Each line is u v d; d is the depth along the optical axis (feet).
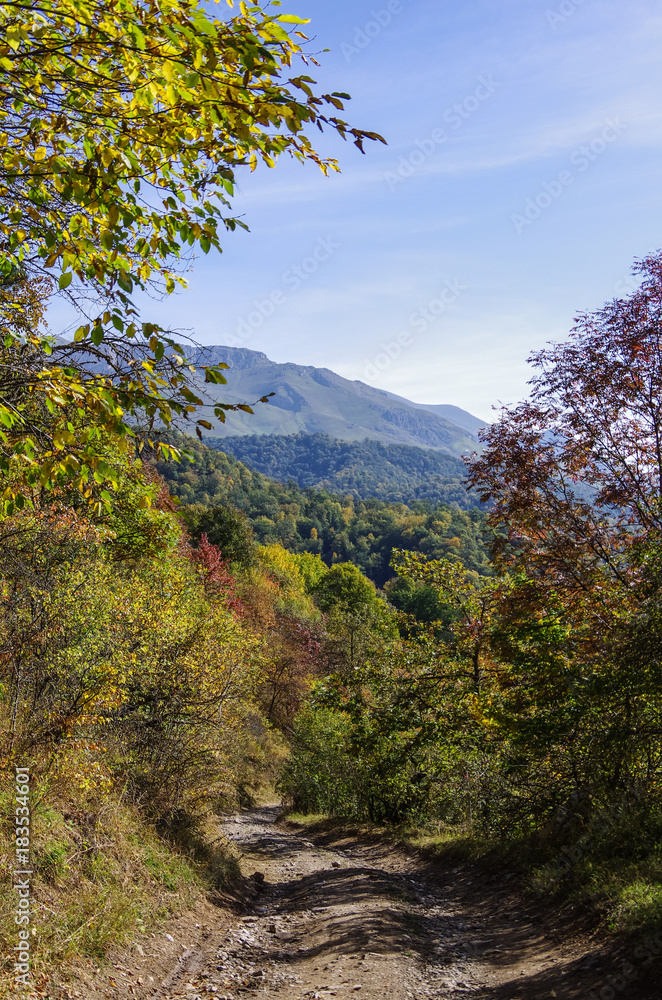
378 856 44.80
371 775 50.55
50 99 11.05
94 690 24.40
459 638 40.52
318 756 70.18
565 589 32.86
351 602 220.23
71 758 23.20
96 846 22.27
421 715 41.75
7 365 11.46
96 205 11.49
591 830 26.48
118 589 29.78
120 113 11.37
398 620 46.42
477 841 36.32
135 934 20.02
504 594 35.12
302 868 41.16
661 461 32.24
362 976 18.48
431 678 41.96
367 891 29.78
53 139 11.64
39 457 12.21
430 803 50.57
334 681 43.78
